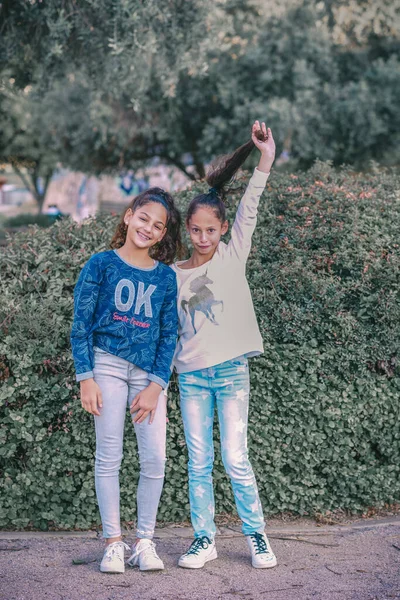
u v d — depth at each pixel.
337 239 4.22
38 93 7.81
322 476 4.05
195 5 6.90
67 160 15.23
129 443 3.75
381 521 3.93
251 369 3.86
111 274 3.08
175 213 3.34
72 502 3.75
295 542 3.57
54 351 3.73
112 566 3.06
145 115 13.00
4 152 19.08
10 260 4.23
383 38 12.68
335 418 3.93
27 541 3.53
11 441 3.74
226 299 3.27
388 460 4.12
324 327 3.95
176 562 3.26
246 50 11.94
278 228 4.33
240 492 3.23
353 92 12.01
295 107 11.64
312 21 11.84
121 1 6.27
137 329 3.06
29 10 6.51
